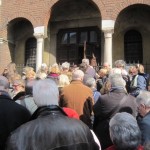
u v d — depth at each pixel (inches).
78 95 218.8
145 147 114.3
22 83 236.2
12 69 347.9
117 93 193.3
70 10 711.1
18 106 155.8
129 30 677.3
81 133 109.7
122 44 679.1
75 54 713.6
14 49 746.8
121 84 196.4
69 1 681.0
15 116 151.1
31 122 110.3
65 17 717.3
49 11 652.7
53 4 650.8
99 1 607.2
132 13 661.9
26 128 107.8
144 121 161.2
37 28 654.5
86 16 700.0
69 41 723.4
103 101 192.7
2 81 166.6
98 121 199.2
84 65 374.3
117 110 188.5
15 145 104.1
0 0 699.4
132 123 115.6
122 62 338.6
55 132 106.8
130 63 671.1
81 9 701.3
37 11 660.1
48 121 109.7
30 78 267.0
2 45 701.9
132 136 113.1
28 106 191.3
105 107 191.2
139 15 661.9
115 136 114.7
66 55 721.6
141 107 173.6
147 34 663.1
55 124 108.7
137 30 672.4
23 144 104.4
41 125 108.0
